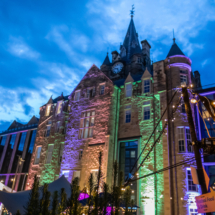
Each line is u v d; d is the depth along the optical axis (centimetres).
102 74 2986
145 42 4256
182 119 2223
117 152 2503
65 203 1076
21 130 4369
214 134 2170
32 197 1026
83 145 2694
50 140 3253
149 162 2220
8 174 4041
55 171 2950
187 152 2092
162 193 2045
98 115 2742
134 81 2775
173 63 2517
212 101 1075
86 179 2433
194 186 1984
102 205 1052
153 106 2456
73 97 3147
